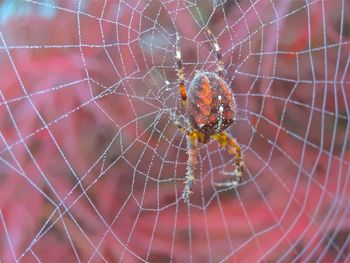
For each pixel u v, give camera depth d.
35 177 0.11
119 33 0.12
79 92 0.11
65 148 0.11
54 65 0.11
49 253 0.11
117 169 0.12
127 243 0.12
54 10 0.11
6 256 0.10
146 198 0.12
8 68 0.11
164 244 0.12
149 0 0.12
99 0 0.11
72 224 0.11
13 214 0.11
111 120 0.11
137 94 0.12
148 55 0.12
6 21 0.11
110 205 0.12
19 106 0.11
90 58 0.11
